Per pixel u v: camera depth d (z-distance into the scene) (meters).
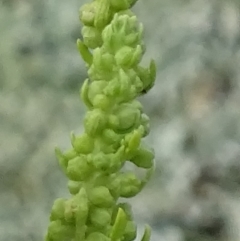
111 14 0.06
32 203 0.22
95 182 0.06
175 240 0.21
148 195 0.22
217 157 0.23
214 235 0.21
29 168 0.23
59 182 0.23
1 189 0.22
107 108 0.06
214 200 0.22
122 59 0.06
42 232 0.21
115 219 0.06
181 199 0.22
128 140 0.06
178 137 0.23
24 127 0.23
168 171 0.22
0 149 0.23
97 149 0.06
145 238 0.06
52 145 0.23
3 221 0.21
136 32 0.06
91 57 0.06
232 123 0.23
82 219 0.06
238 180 0.22
